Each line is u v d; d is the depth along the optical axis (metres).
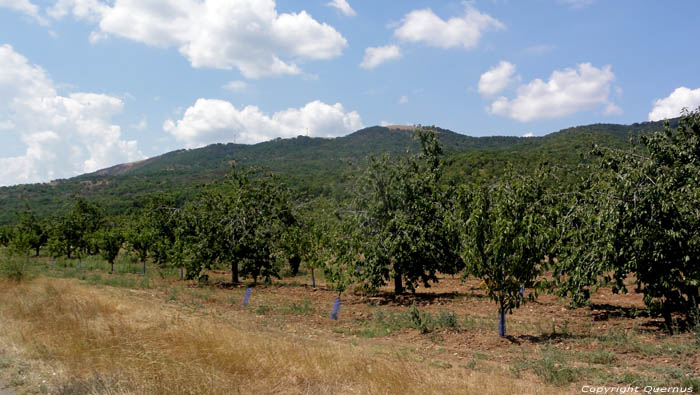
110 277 23.31
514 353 8.41
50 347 7.66
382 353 8.06
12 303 11.78
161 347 7.18
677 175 10.52
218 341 7.41
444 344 9.38
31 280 18.22
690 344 8.15
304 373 6.34
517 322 11.38
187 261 20.14
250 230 20.56
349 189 16.64
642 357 7.65
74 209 34.28
